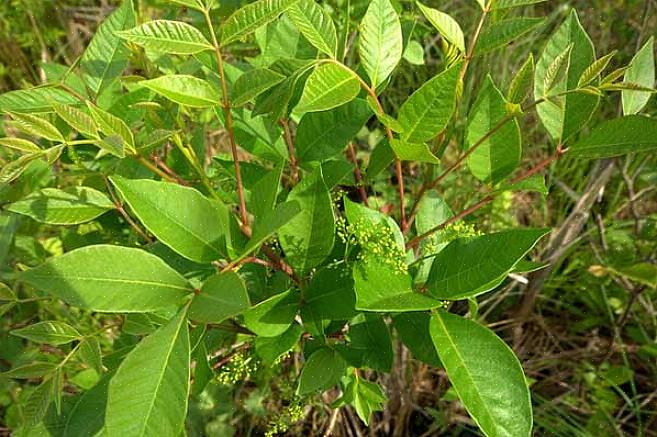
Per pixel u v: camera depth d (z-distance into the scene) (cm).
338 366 37
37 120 31
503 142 40
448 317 33
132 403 26
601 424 71
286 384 53
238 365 43
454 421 73
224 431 64
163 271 30
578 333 82
